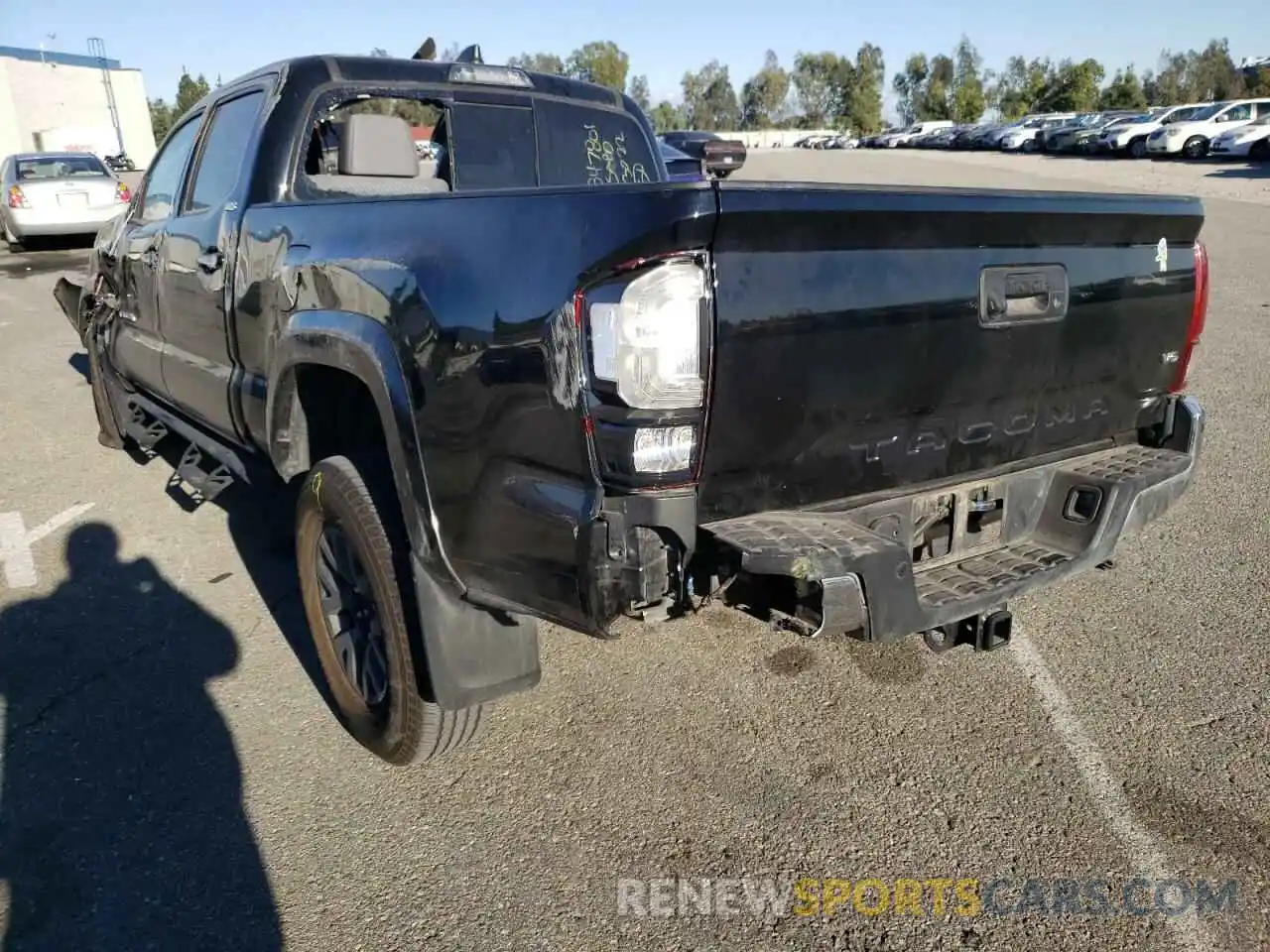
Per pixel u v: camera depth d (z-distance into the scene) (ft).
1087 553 9.07
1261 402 21.40
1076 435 9.82
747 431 7.20
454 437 7.77
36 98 165.99
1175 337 10.37
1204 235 46.73
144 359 15.66
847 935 7.78
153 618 13.23
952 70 332.39
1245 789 9.27
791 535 7.13
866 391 7.80
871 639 7.36
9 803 9.43
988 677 11.38
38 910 8.09
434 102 13.14
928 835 8.84
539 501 7.24
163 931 7.88
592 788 9.58
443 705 8.43
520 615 8.63
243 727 10.71
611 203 6.81
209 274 12.01
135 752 10.25
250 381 11.42
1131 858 8.48
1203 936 7.65
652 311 6.67
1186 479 9.94
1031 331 8.85
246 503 17.54
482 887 8.34
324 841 8.91
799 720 10.66
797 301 7.21
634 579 6.93
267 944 7.76
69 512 17.15
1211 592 13.16
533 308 7.11
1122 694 10.93
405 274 8.18
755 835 8.90
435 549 8.16
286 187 11.67
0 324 34.99
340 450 11.11
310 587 10.46
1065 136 126.62
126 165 160.25
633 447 6.75
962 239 8.15
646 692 11.27
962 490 8.78
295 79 11.81
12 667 11.96
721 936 7.80
